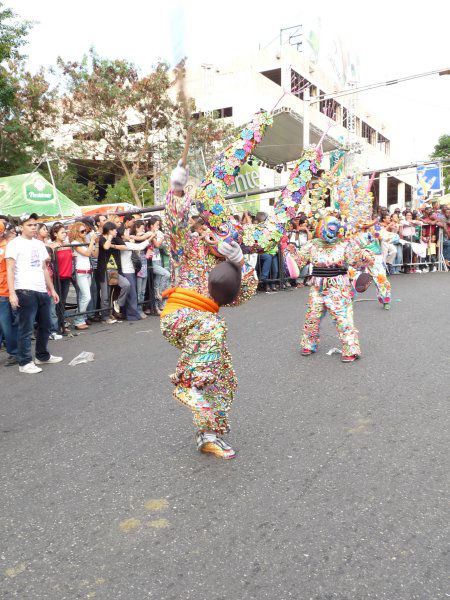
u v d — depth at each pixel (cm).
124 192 2688
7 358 684
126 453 370
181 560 247
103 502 304
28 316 592
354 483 312
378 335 709
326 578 229
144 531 273
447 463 332
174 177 315
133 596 224
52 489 323
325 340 694
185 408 455
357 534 261
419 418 408
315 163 382
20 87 2147
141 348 692
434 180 1722
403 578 227
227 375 358
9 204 1471
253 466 340
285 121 1451
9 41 1786
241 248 360
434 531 261
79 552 257
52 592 229
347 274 584
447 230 1722
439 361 564
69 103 2311
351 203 587
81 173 3366
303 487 310
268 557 246
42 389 534
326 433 387
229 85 2702
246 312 937
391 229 1566
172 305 342
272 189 1248
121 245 874
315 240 589
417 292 1125
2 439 407
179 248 338
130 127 2400
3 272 627
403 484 308
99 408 467
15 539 271
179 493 310
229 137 2222
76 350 701
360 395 467
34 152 2306
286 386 502
